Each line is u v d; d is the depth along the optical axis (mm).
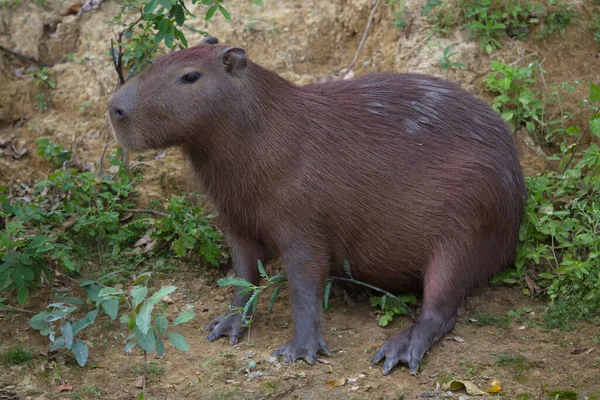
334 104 7332
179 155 9266
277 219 7117
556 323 7355
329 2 10461
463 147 7379
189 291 8031
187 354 7047
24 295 7258
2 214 7891
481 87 9422
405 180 7238
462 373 6723
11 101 9797
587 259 7773
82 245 8289
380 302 7633
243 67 6953
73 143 9461
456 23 9875
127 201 8828
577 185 8414
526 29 9891
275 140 7059
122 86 6969
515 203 7645
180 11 8188
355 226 7246
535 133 9227
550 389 6434
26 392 6523
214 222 8633
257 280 7652
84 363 6633
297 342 7000
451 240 7281
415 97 7512
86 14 10422
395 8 10102
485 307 7668
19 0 10383
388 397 6398
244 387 6539
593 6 10133
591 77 9711
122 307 7621
